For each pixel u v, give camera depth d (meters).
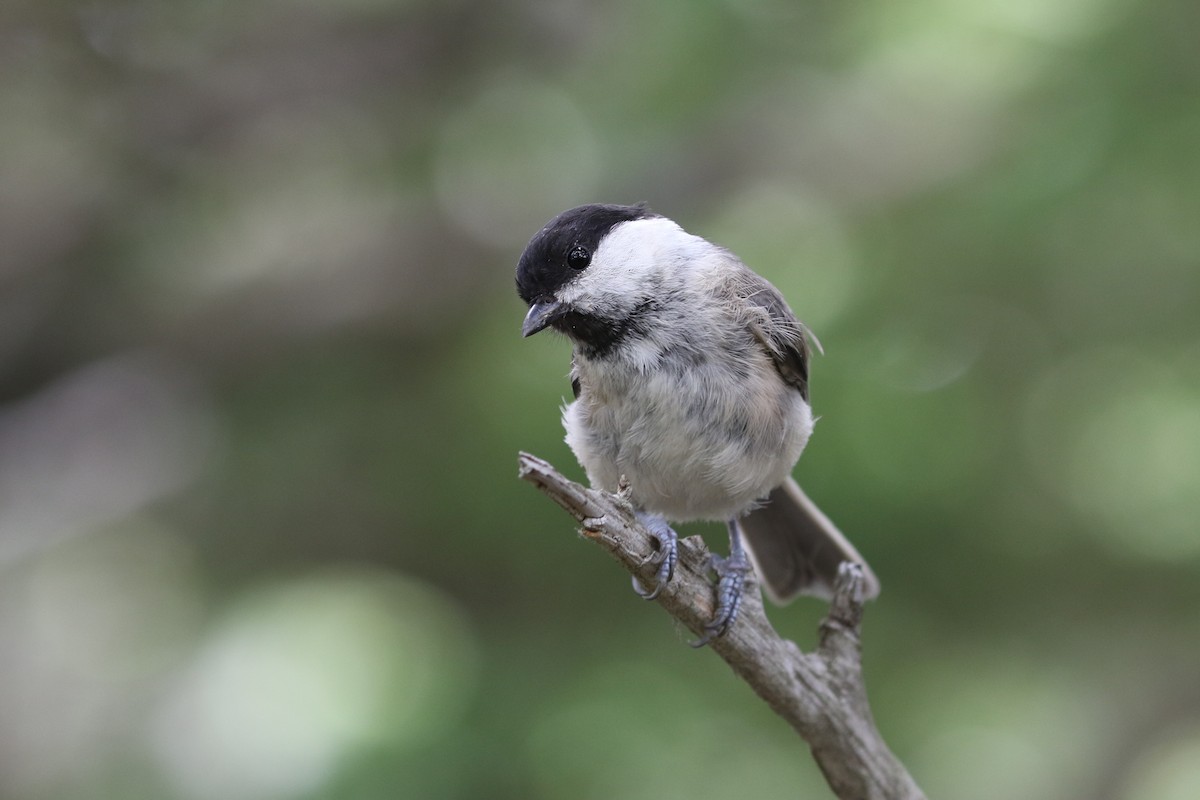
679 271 6.33
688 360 6.26
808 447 9.09
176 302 12.48
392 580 10.86
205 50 12.23
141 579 12.88
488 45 12.14
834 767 5.77
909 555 9.46
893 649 9.94
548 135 12.09
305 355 12.07
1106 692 10.77
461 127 12.16
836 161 10.75
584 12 11.84
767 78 11.00
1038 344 9.57
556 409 9.60
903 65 10.13
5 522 12.83
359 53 12.34
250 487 11.99
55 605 13.81
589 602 10.30
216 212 12.54
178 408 12.46
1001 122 9.63
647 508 6.78
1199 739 10.34
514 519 9.98
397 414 11.53
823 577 7.48
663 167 11.31
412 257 11.93
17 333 12.45
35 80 11.87
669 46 10.77
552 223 6.52
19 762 12.20
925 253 9.41
